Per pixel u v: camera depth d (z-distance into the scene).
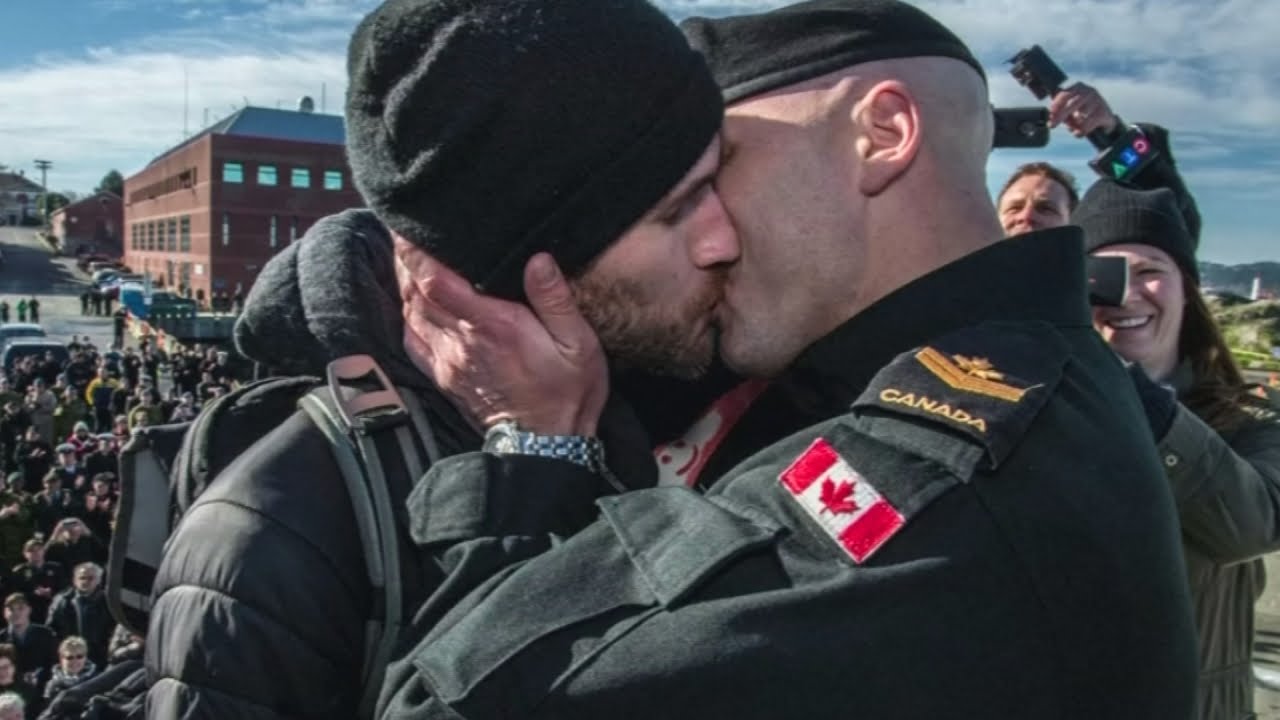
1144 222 2.34
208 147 49.16
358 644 1.03
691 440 1.35
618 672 0.83
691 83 1.01
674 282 1.07
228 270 49.66
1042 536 0.87
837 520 0.88
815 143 1.10
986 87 1.20
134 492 1.20
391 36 0.99
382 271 1.20
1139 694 0.89
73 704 1.24
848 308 1.12
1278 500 2.03
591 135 0.97
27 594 9.12
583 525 1.03
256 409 1.18
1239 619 2.24
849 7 1.14
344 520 1.03
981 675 0.83
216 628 0.96
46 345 26.48
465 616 0.90
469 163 0.97
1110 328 2.42
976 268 1.07
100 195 90.50
